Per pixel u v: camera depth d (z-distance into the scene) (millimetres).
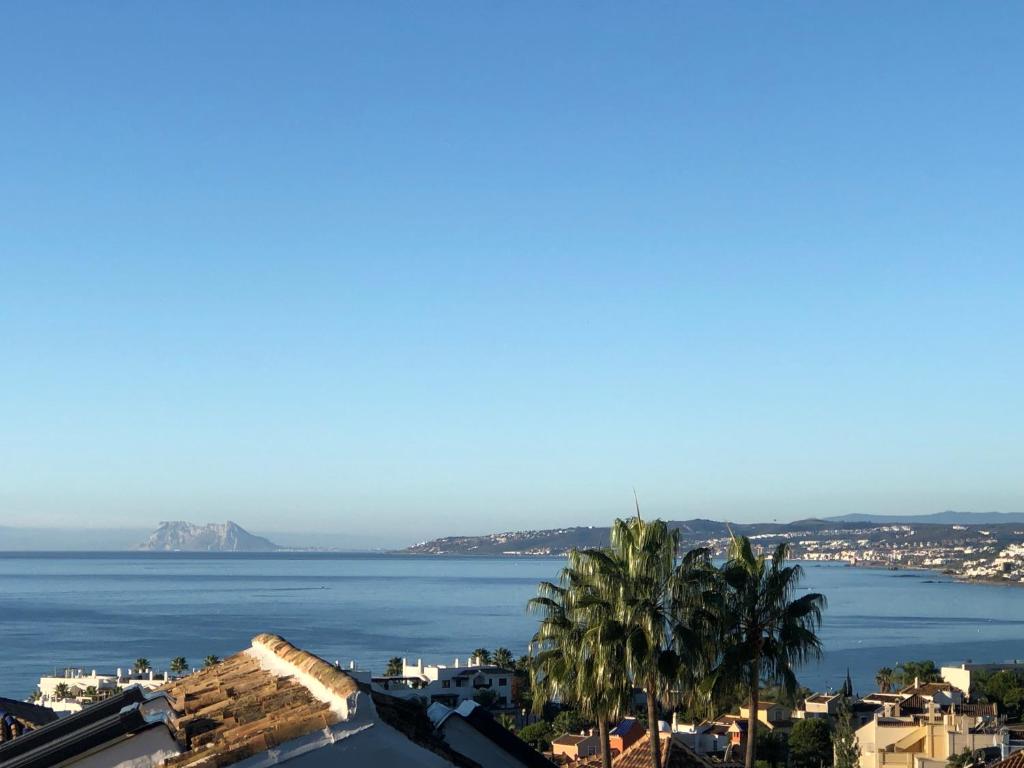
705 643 34219
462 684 137375
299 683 11758
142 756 9969
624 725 64188
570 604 36438
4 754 11812
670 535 35281
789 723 117250
